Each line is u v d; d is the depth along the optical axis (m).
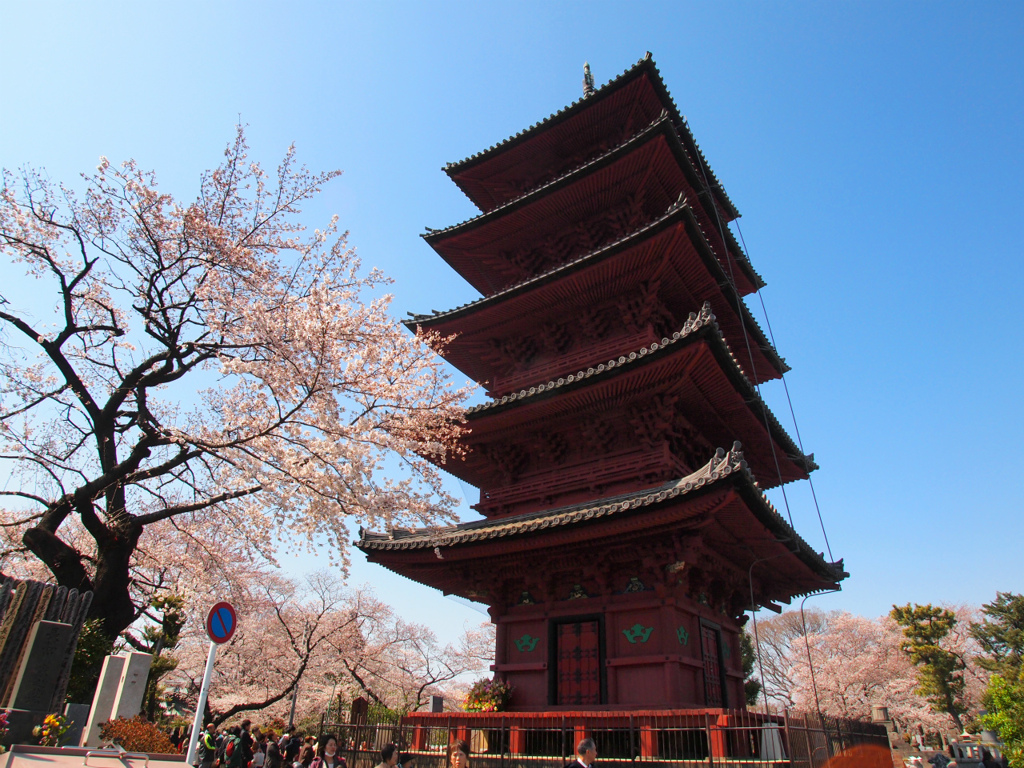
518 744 14.74
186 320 17.70
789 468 23.02
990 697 28.14
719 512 13.89
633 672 15.01
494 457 20.80
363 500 15.69
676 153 21.86
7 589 12.86
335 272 20.72
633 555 15.67
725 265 26.67
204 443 15.55
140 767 11.07
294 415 16.00
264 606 40.34
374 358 17.59
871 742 17.67
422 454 19.17
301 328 16.12
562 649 16.47
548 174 27.58
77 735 12.87
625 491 17.69
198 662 39.81
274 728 23.67
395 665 49.44
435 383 18.48
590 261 20.12
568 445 19.89
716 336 15.66
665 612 14.98
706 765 12.19
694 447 19.72
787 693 59.88
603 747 13.73
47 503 16.33
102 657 14.22
